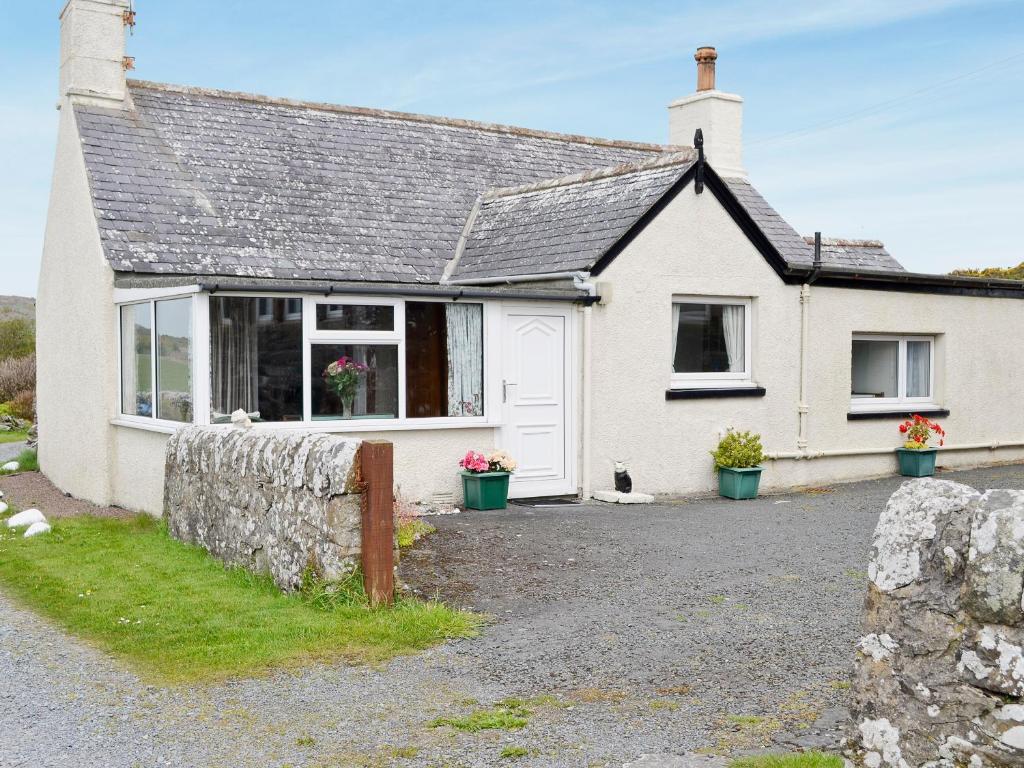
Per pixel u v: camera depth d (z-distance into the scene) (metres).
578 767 4.83
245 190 15.39
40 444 18.28
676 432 14.17
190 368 11.54
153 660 6.59
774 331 15.04
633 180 14.55
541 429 13.35
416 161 17.92
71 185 15.14
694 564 9.32
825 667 6.34
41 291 17.72
